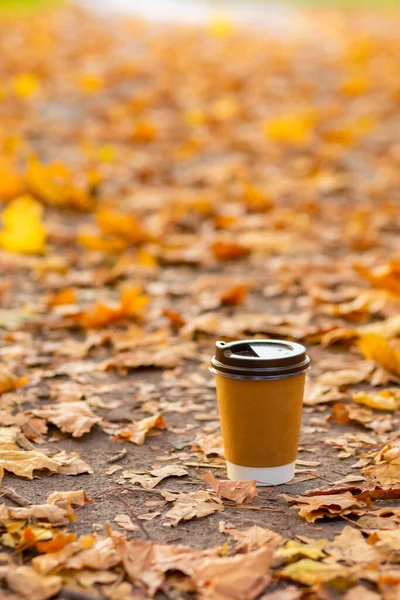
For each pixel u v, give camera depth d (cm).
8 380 476
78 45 1722
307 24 2248
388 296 637
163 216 863
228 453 373
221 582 288
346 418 442
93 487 373
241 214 897
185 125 1237
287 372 359
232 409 365
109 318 593
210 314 623
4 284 675
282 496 361
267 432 364
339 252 800
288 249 802
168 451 412
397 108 1349
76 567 298
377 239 824
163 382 502
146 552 308
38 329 593
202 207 895
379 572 296
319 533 329
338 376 498
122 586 292
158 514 346
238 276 727
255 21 2311
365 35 1970
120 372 516
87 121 1225
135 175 1014
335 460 400
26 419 434
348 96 1424
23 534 313
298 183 1008
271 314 629
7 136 1086
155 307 646
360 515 341
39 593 285
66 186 900
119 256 770
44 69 1463
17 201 831
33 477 382
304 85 1463
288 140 1165
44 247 787
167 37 1906
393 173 1057
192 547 319
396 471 376
